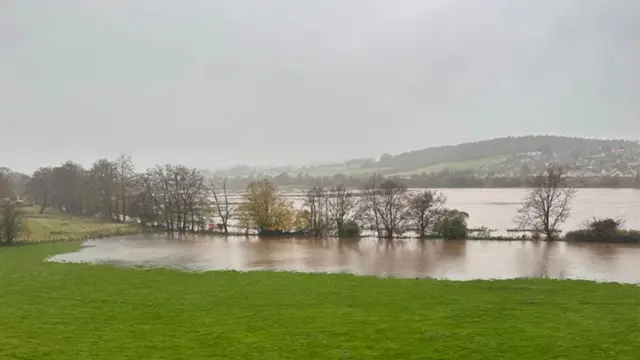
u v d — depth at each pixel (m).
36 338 30.08
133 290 44.88
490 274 55.34
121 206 128.50
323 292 42.53
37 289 45.84
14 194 152.00
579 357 25.30
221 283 47.59
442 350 26.69
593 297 38.81
